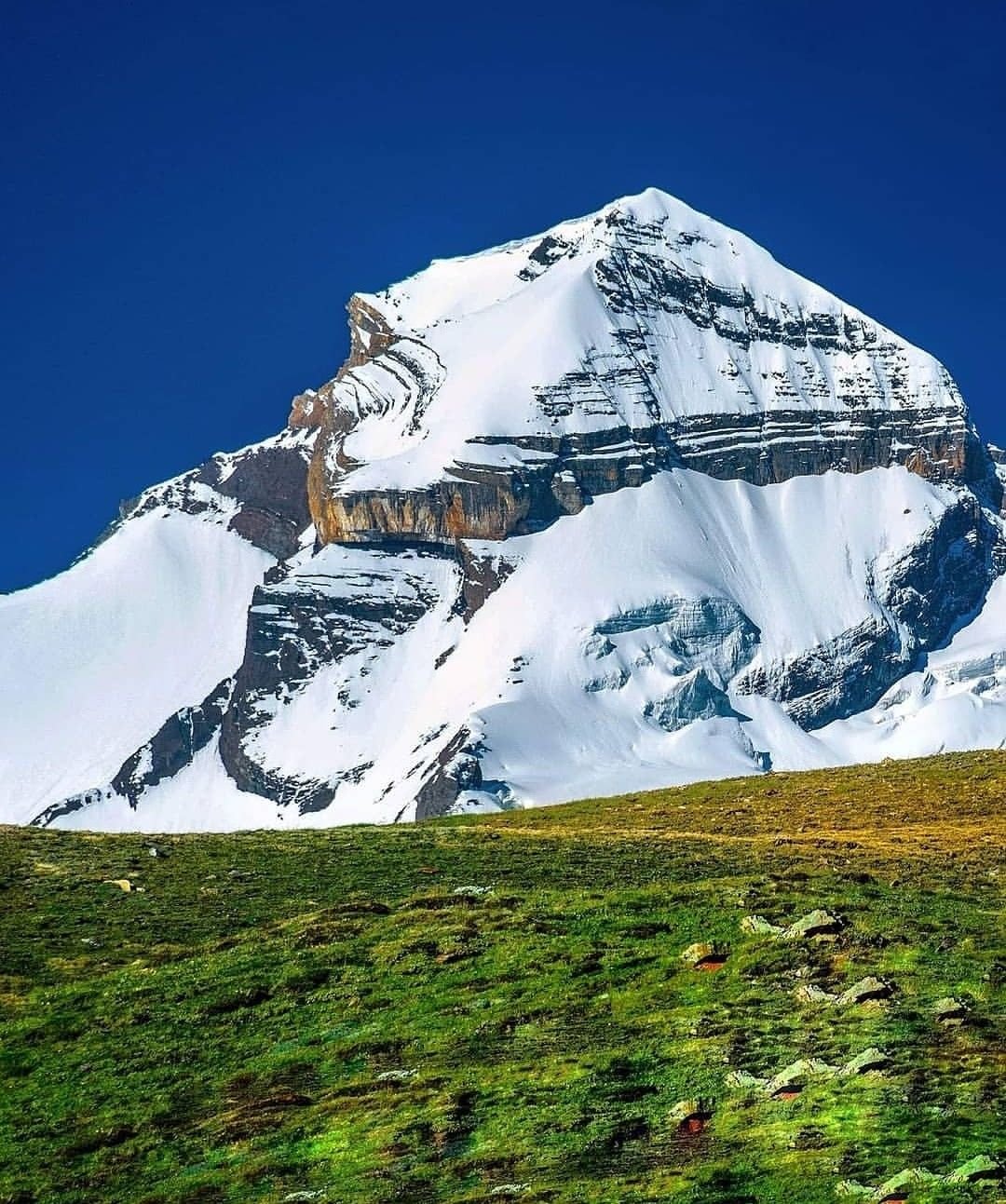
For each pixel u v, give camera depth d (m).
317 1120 57.56
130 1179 56.81
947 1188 45.34
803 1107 51.34
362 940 75.19
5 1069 68.38
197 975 74.81
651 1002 62.06
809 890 75.69
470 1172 51.47
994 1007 56.84
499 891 81.38
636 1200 47.56
